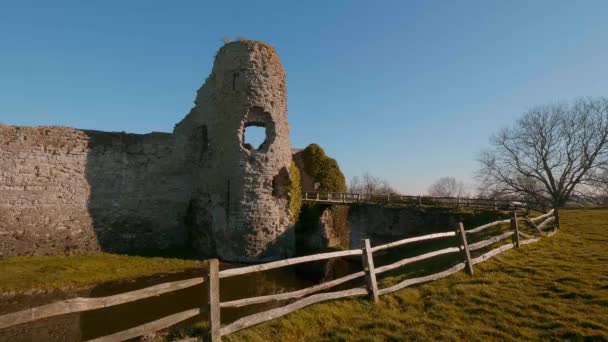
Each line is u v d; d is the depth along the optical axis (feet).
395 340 16.56
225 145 59.47
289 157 63.41
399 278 26.50
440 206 65.21
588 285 22.03
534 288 22.20
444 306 20.13
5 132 53.52
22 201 53.47
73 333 27.73
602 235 40.22
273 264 18.33
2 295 36.40
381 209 67.31
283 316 18.70
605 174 100.07
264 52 60.95
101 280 43.19
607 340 15.46
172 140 67.67
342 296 20.39
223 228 57.47
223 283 42.06
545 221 44.16
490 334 16.76
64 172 57.57
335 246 76.95
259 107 59.06
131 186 63.10
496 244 34.09
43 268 45.50
